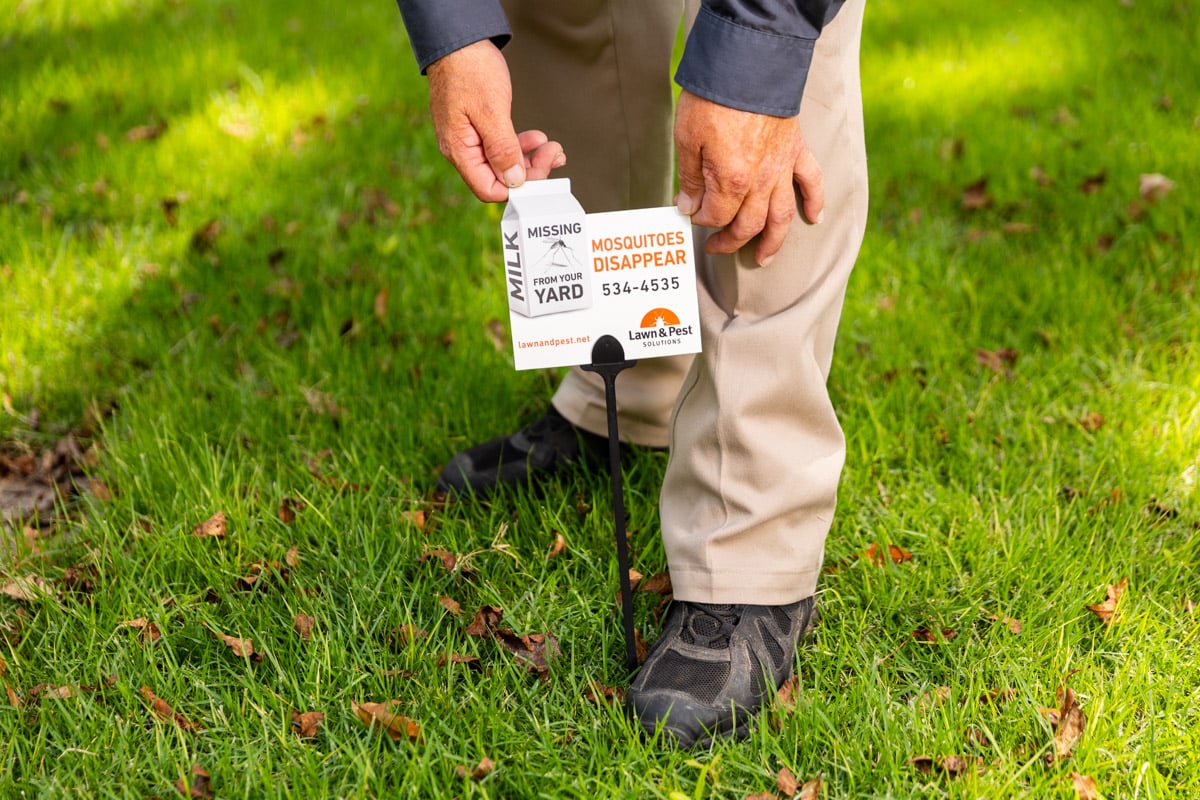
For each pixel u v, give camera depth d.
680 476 1.60
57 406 2.40
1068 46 4.29
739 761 1.43
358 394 2.35
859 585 1.79
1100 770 1.39
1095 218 3.00
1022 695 1.51
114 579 1.78
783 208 1.36
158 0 5.23
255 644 1.66
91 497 2.05
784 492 1.52
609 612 1.73
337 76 4.25
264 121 3.81
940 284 2.72
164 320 2.68
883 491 2.01
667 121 1.80
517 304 1.41
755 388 1.47
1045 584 1.76
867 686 1.53
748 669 1.52
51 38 4.66
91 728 1.49
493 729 1.47
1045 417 2.21
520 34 1.71
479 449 2.09
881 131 3.72
